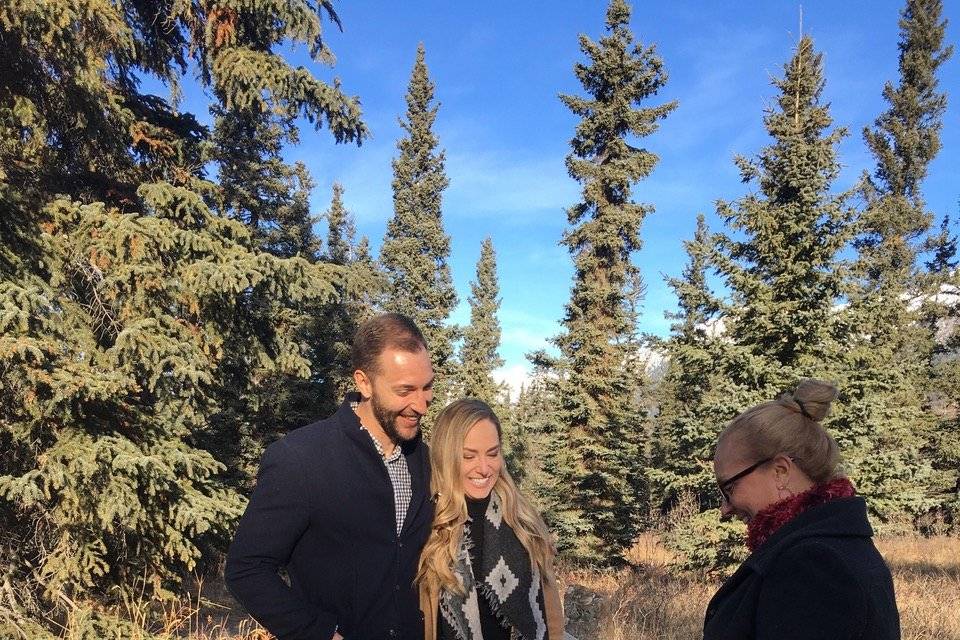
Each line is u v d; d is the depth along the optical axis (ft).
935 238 73.77
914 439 46.39
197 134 26.40
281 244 45.39
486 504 7.78
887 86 83.35
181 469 18.72
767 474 5.68
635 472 46.91
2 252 16.96
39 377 15.19
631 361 48.88
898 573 35.50
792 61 33.22
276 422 41.32
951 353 60.13
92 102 19.92
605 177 48.60
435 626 7.18
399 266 79.71
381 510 7.13
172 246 19.56
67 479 15.62
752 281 29.04
